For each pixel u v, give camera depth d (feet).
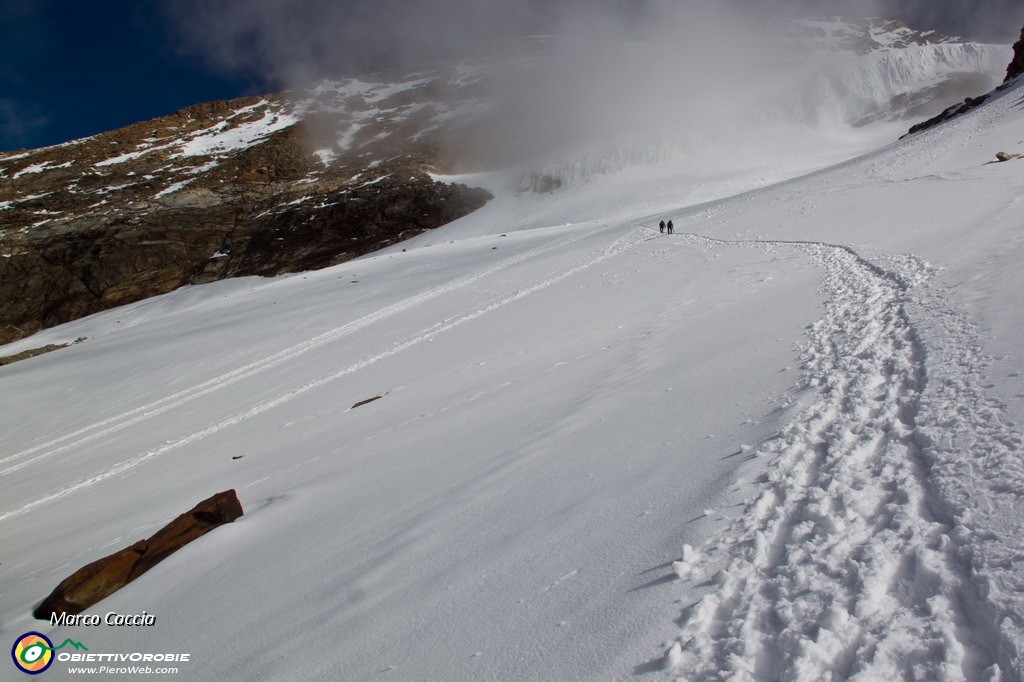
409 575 13.17
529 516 14.56
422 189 266.57
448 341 61.62
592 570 11.19
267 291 161.89
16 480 56.34
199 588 16.39
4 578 25.54
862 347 21.70
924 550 9.27
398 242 243.60
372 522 17.57
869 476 12.35
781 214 79.51
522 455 19.75
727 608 9.17
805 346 23.99
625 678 8.15
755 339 27.32
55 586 20.06
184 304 225.97
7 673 14.08
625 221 150.30
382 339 74.02
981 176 60.18
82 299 240.73
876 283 32.50
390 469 23.67
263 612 13.58
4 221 266.57
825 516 10.93
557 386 29.53
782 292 37.70
